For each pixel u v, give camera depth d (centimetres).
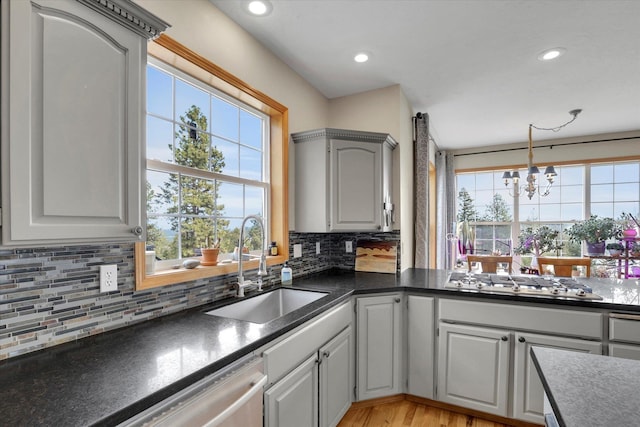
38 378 90
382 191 255
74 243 93
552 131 435
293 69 254
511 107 341
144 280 139
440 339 215
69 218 90
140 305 140
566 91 299
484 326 204
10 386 86
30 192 82
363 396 215
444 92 301
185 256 176
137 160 108
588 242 432
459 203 540
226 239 204
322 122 299
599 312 180
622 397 77
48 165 85
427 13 186
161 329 131
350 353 206
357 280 244
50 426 69
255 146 230
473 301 207
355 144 248
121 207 103
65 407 76
